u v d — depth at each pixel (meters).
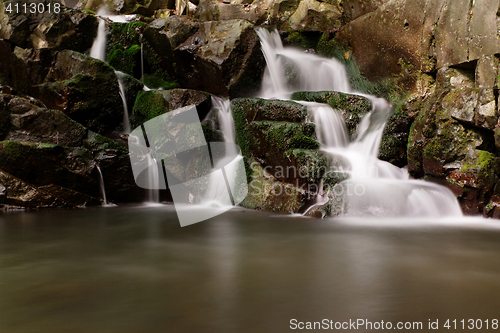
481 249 5.66
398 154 9.81
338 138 9.99
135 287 4.07
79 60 11.23
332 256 5.27
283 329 3.13
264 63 12.61
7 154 9.27
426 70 9.75
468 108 8.22
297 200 8.63
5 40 11.79
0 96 9.84
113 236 6.54
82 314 3.41
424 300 3.73
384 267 4.78
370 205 8.21
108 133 11.31
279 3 14.66
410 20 9.98
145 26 13.12
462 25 8.64
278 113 9.88
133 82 11.64
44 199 9.51
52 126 10.06
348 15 12.86
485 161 8.10
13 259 5.17
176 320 3.29
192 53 12.19
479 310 3.50
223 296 3.82
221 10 15.07
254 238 6.36
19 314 3.41
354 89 11.91
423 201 8.28
